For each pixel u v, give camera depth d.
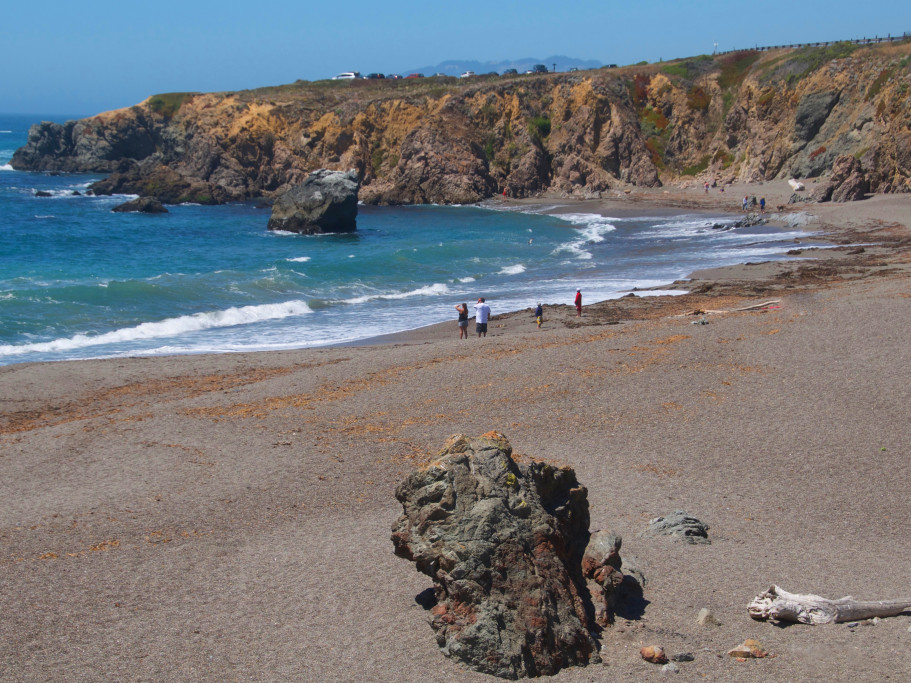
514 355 22.30
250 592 9.66
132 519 12.02
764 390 18.59
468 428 16.66
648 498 13.02
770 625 8.89
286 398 19.09
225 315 31.39
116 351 26.09
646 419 16.97
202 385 20.94
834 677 7.75
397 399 18.75
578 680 7.77
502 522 8.55
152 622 8.86
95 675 7.75
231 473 14.16
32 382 21.00
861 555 10.94
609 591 9.13
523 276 42.25
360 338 28.39
